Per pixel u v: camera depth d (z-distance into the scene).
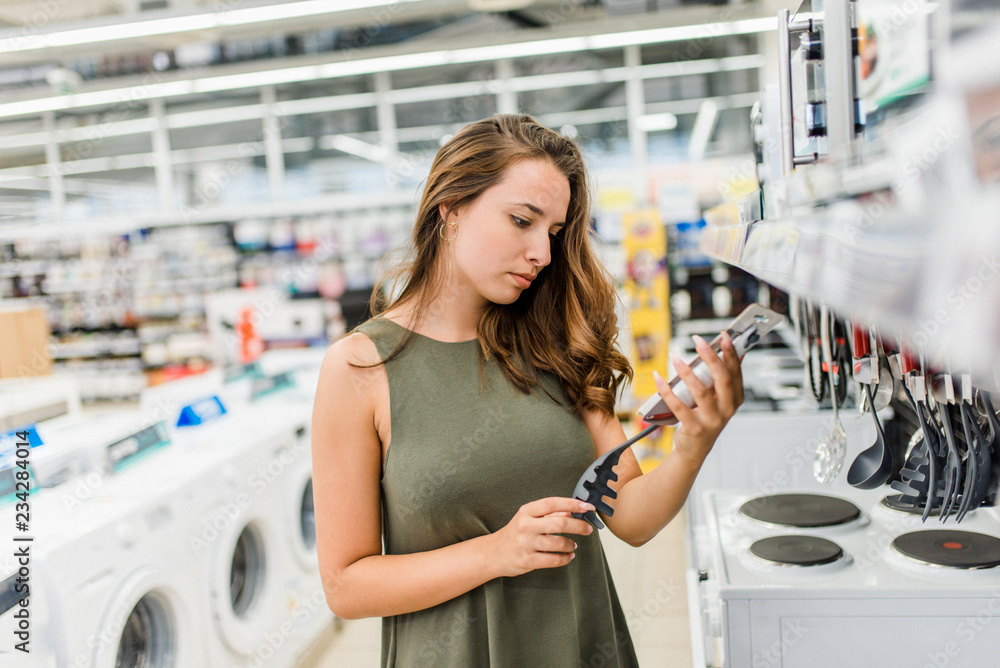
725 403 0.91
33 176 9.41
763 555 1.56
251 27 5.28
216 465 2.56
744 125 8.70
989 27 0.30
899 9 0.55
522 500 1.08
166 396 3.80
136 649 2.19
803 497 1.95
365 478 1.07
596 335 1.21
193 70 5.93
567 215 1.16
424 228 1.11
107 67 6.02
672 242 6.18
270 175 8.86
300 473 3.16
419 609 1.03
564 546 0.93
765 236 0.75
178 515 2.30
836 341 1.47
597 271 1.20
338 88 8.61
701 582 2.01
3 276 8.38
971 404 0.96
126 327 8.31
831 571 1.50
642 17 5.25
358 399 1.07
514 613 1.09
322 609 3.22
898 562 1.51
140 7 5.66
